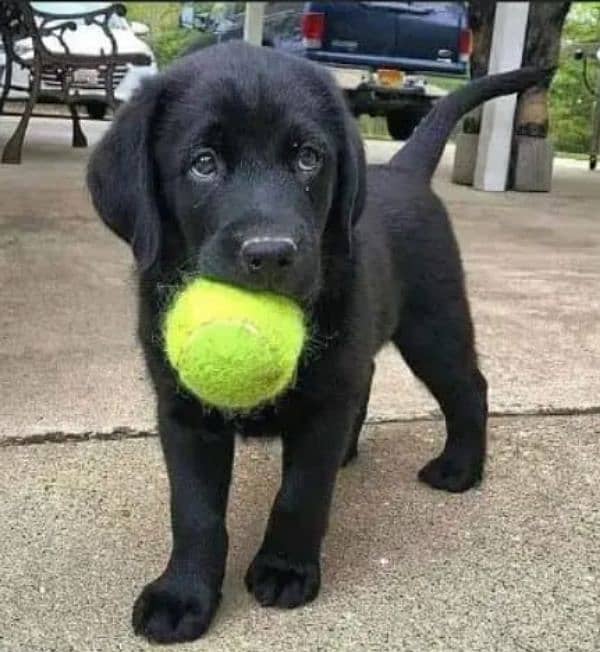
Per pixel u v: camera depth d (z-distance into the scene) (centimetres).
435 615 44
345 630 43
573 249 122
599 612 44
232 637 42
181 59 47
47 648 41
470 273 105
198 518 44
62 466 57
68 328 80
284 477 46
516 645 42
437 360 58
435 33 261
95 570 47
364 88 249
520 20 161
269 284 40
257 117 43
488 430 65
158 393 45
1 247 107
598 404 69
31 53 218
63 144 208
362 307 47
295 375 44
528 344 82
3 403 64
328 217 46
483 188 172
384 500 55
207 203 43
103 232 117
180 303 41
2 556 47
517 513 54
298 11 261
